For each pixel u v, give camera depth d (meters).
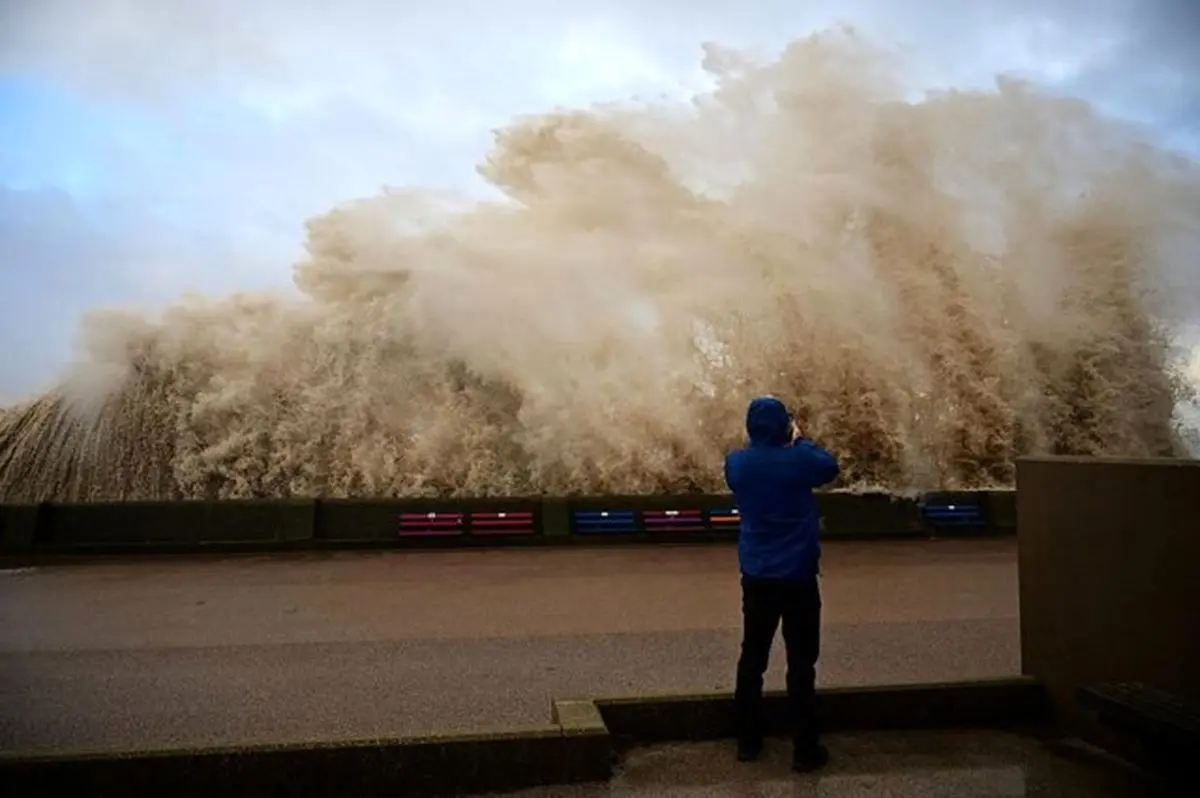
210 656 5.88
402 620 6.98
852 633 6.38
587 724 3.99
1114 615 4.15
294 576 9.00
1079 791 3.74
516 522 10.97
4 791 3.55
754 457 4.21
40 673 5.46
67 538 10.34
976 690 4.57
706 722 4.38
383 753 3.78
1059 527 4.55
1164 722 3.32
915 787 3.80
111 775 3.62
